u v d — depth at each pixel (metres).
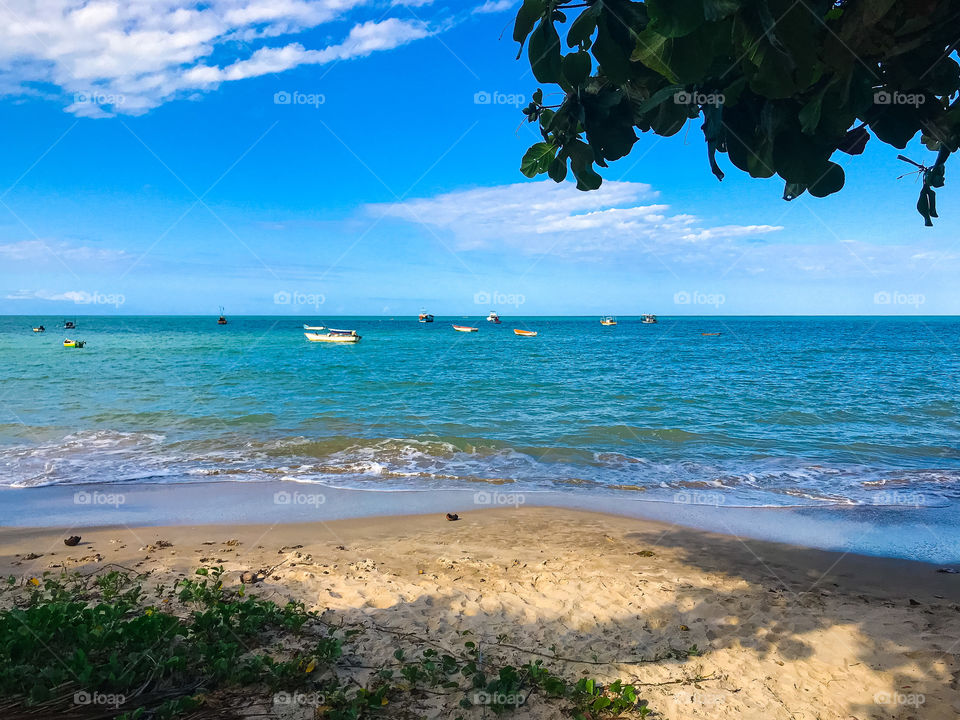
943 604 6.02
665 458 13.52
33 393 23.28
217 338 73.00
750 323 183.12
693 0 1.68
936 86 2.44
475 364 37.78
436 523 8.96
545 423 17.55
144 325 140.75
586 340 73.50
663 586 6.40
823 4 2.01
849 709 4.00
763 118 2.34
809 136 2.31
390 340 71.50
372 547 7.80
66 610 4.50
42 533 8.30
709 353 50.00
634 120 2.88
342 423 17.38
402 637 4.93
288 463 12.72
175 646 4.18
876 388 26.02
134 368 33.88
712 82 2.31
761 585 6.52
